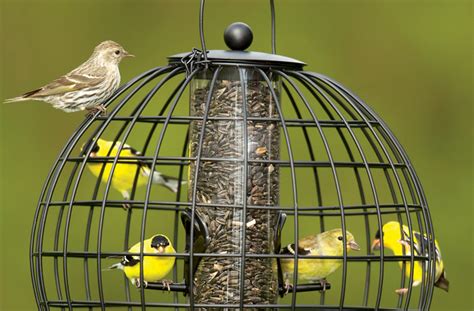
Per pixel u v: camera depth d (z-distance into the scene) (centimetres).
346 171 1655
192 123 1085
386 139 1076
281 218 1073
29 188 1761
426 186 1772
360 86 1859
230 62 1002
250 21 1894
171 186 1415
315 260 1095
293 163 937
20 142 1784
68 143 1023
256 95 1070
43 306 997
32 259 992
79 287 1634
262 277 1062
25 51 1867
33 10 1878
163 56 1881
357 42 1873
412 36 1862
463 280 1708
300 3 1881
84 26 1891
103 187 1672
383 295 1608
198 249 1055
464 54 1853
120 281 1636
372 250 1351
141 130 1709
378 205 947
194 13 1894
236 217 1062
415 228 1611
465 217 1742
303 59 1867
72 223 1659
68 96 1179
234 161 982
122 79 1867
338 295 1612
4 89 1844
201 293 1052
